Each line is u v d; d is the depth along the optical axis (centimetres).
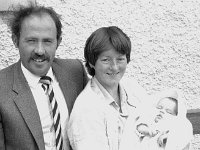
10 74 142
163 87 216
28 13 138
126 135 143
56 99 146
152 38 214
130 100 153
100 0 207
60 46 201
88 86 148
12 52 194
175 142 144
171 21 217
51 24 137
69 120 142
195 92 220
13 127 135
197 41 220
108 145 141
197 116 208
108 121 142
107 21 208
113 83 147
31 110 137
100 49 142
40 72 140
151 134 145
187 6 219
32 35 134
